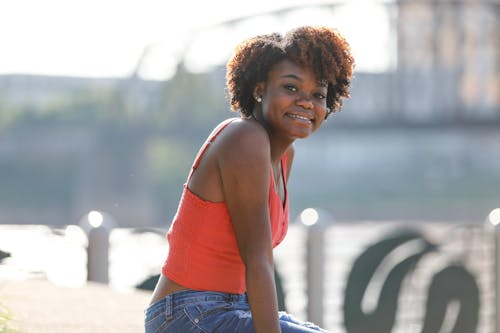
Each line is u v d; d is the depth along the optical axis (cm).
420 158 9481
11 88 8494
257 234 314
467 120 7375
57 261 1178
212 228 321
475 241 1179
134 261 1338
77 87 8462
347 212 7225
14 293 736
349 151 9519
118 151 7775
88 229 962
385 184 8594
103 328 591
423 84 7619
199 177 322
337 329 1099
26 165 7750
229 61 339
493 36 7825
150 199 7719
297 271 1275
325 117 348
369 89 7569
